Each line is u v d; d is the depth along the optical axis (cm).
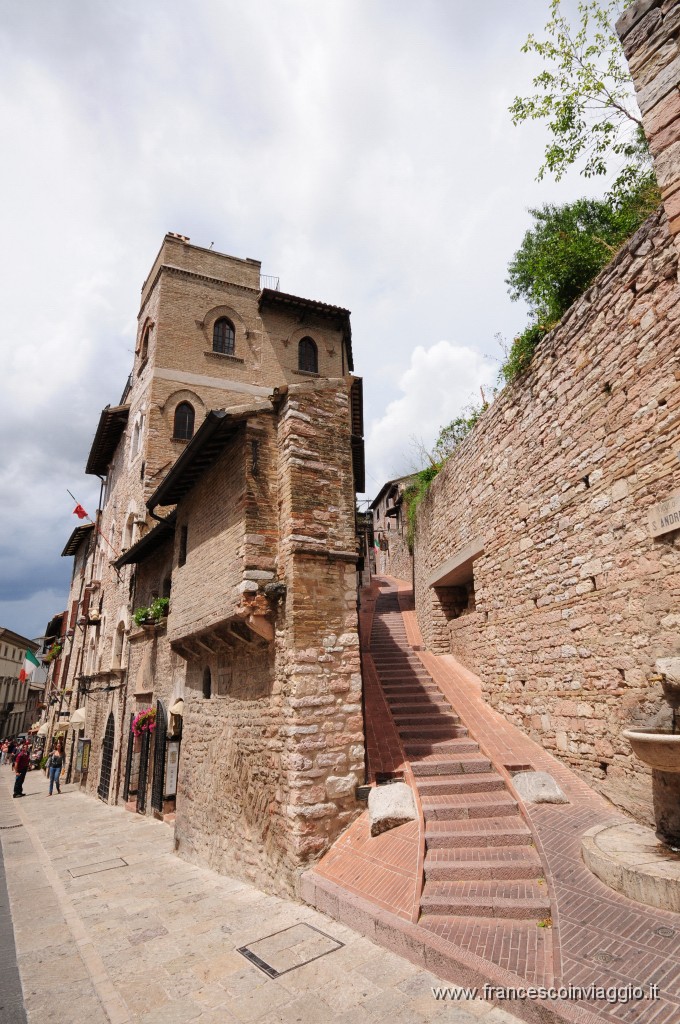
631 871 447
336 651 720
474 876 521
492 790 702
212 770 902
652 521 604
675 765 470
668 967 358
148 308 2064
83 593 2655
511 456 954
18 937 586
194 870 860
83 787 2181
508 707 931
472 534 1132
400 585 2467
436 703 1010
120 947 539
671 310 586
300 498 751
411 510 1970
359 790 686
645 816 591
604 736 675
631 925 410
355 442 1316
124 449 2133
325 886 573
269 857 684
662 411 595
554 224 1148
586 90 800
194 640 949
